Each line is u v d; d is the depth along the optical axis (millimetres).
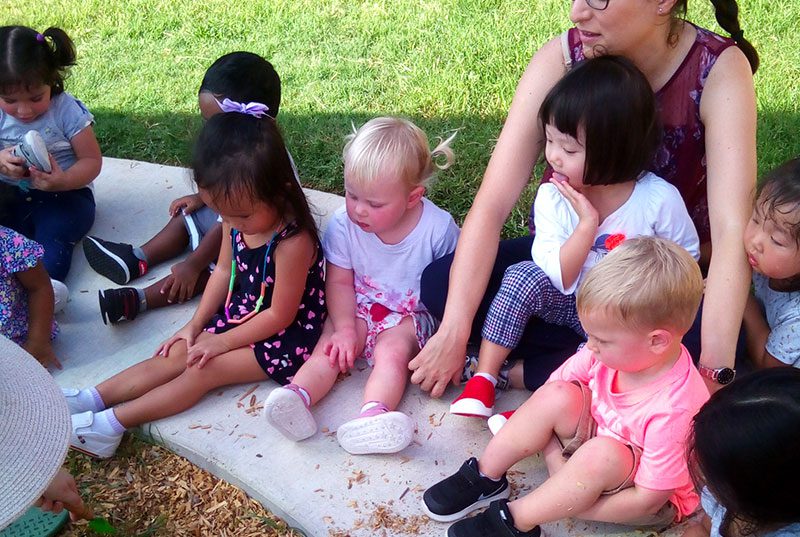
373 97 4523
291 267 2656
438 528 2287
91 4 5969
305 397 2602
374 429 2441
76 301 3285
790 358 2398
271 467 2518
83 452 2678
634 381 2127
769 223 2207
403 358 2738
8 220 3473
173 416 2732
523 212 3561
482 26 5047
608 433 2174
